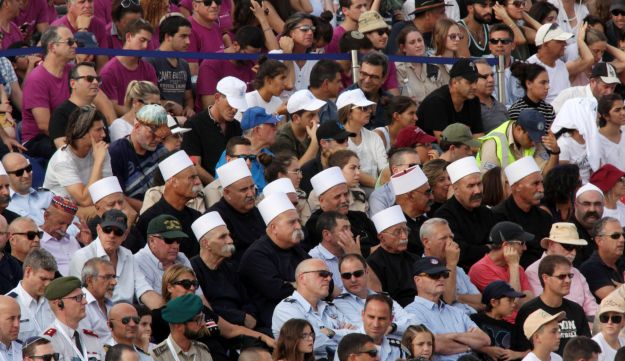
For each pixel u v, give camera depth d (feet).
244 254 152.56
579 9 225.35
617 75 217.36
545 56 208.23
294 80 194.08
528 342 153.69
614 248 166.40
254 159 164.04
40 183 168.76
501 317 155.12
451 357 150.00
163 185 160.86
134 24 183.11
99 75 181.47
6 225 143.54
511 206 171.83
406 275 157.07
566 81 209.56
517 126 183.01
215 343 145.79
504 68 205.26
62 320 135.95
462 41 206.08
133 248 153.07
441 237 156.66
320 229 155.22
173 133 167.53
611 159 186.09
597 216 171.53
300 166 170.30
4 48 184.85
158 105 165.27
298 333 138.51
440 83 201.46
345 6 208.23
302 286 146.82
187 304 139.33
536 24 216.54
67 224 152.25
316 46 199.93
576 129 184.85
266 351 139.23
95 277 140.15
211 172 172.65
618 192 180.04
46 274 138.31
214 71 189.37
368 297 144.36
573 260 167.53
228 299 150.10
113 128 172.65
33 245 145.89
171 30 187.11
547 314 148.56
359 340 137.90
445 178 169.58
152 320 144.15
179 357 139.64
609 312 152.66
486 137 184.03
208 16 199.82
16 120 182.29
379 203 167.43
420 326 143.54
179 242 149.07
